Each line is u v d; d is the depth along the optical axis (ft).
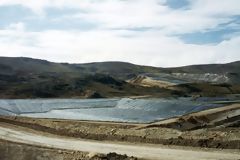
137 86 585.22
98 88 536.83
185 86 551.59
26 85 502.79
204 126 199.00
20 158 107.76
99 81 576.20
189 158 108.58
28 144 138.00
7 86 495.00
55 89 499.10
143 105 296.10
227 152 114.83
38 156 109.81
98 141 143.54
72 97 474.90
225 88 562.25
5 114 250.98
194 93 519.19
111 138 146.10
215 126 201.16
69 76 599.57
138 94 522.06
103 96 490.49
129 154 116.78
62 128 169.78
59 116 252.01
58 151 121.19
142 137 139.23
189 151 117.91
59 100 381.19
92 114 266.36
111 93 516.32
